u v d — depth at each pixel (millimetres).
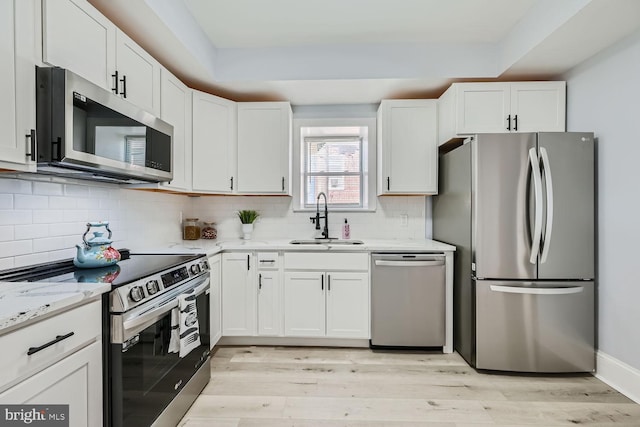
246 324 2762
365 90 2975
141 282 1427
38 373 966
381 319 2670
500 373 2330
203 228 3287
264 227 3385
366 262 2713
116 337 1264
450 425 1754
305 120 3371
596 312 2277
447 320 2672
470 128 2650
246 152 3049
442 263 2648
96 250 1673
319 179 3488
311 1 2137
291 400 1984
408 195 3227
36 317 945
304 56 2721
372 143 3354
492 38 2605
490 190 2297
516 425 1758
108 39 1680
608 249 2180
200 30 2434
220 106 2914
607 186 2191
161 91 2234
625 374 2045
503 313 2297
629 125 2035
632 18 1849
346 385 2162
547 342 2266
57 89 1269
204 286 2062
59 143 1263
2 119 1124
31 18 1235
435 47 2678
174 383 1702
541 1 2096
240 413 1852
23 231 1550
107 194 2152
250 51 2742
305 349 2750
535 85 2625
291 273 2750
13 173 1420
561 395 2045
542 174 2236
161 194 2842
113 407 1261
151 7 1752
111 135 1558
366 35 2566
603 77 2230
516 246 2275
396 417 1821
